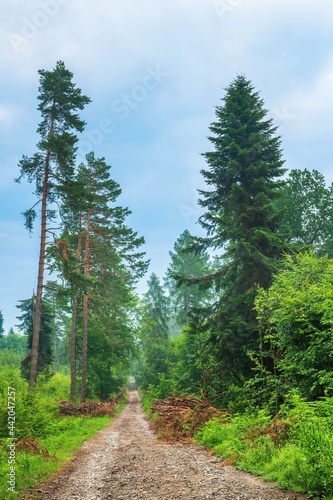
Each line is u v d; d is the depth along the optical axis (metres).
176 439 15.48
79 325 40.22
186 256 64.12
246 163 20.78
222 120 22.50
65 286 24.31
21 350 117.56
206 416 16.33
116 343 36.69
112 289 36.97
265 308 15.84
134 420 27.47
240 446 10.57
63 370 79.38
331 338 11.47
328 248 34.16
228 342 16.69
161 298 68.50
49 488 8.35
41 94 24.23
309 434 7.44
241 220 19.83
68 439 16.45
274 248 19.59
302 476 7.01
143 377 59.12
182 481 8.38
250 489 7.29
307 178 36.31
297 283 14.70
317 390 11.84
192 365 29.19
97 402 33.06
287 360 13.37
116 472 9.84
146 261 37.12
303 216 35.44
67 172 23.53
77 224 33.41
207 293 58.41
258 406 14.73
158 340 60.59
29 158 22.59
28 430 14.62
